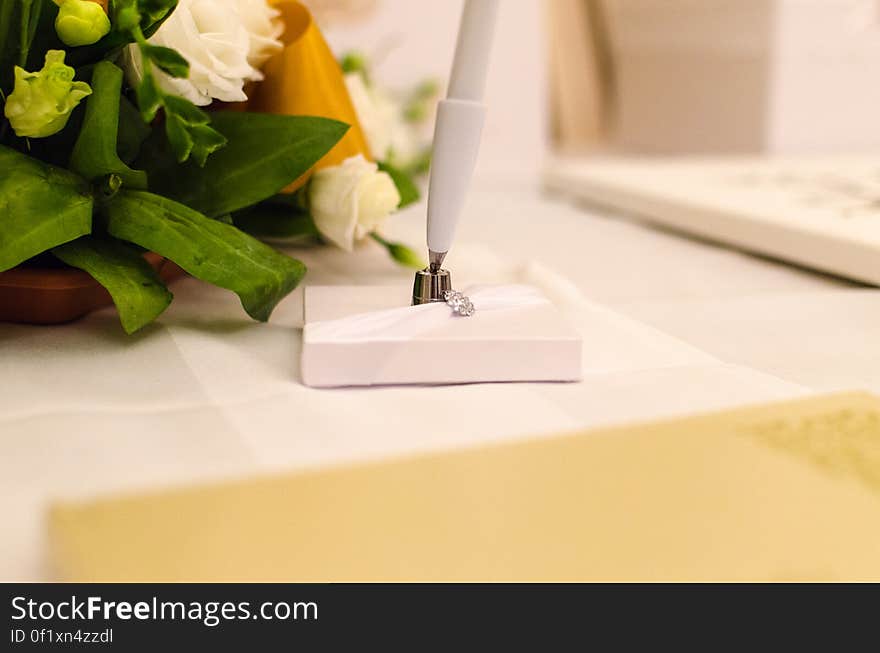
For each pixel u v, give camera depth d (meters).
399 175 0.51
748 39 1.00
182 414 0.30
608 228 0.71
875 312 0.45
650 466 0.25
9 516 0.23
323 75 0.49
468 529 0.22
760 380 0.34
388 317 0.34
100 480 0.25
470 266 0.52
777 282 0.53
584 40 1.27
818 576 0.20
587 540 0.21
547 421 0.30
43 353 0.35
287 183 0.40
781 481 0.24
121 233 0.36
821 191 0.70
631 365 0.36
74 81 0.36
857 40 1.00
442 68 0.95
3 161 0.35
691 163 0.91
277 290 0.37
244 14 0.42
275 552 0.21
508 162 1.01
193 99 0.36
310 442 0.28
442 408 0.31
